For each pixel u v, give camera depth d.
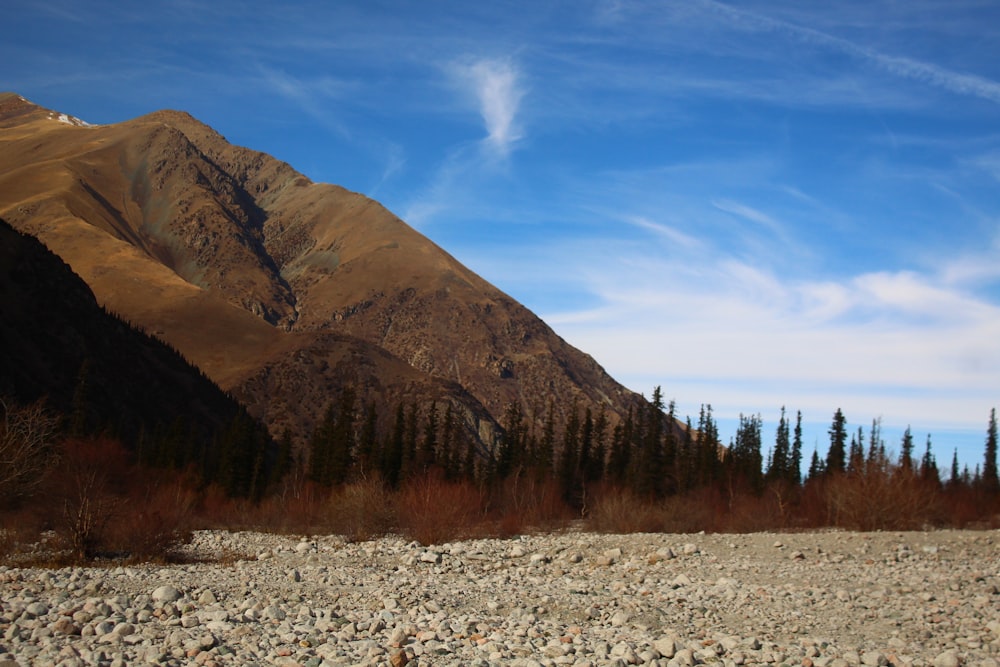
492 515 60.09
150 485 45.72
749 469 87.00
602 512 50.97
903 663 12.73
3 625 13.86
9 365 83.38
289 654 12.29
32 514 29.95
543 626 15.61
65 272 120.38
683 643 13.83
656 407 90.50
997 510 67.06
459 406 194.50
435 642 13.06
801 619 16.92
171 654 11.93
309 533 46.09
